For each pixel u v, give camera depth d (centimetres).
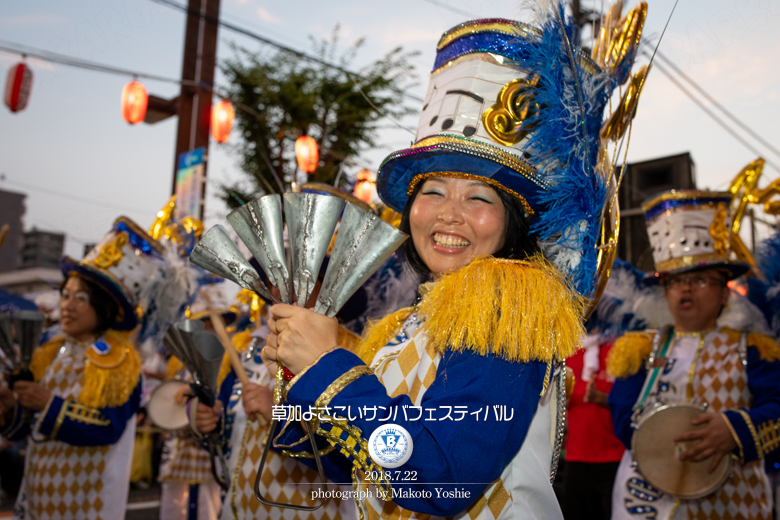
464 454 105
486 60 137
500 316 113
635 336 322
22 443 593
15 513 310
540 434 122
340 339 239
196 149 746
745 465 271
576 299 125
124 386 301
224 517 250
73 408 288
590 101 136
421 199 141
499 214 135
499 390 110
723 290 308
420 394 124
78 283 309
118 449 307
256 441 244
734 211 316
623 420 305
